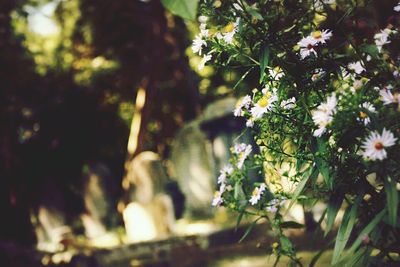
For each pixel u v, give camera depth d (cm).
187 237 1060
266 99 235
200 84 2081
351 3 250
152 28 1994
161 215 1270
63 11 2056
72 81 2133
